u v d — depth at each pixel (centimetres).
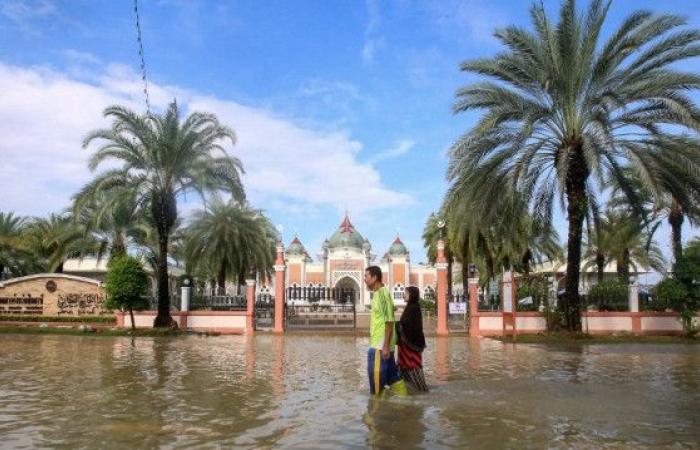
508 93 2105
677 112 1917
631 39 2009
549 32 2109
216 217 3953
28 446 612
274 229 4762
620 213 3266
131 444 620
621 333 2558
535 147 2077
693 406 827
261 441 630
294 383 1064
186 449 599
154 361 1477
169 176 2681
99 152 2602
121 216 3628
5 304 3167
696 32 1973
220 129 2689
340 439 636
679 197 2105
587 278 4481
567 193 2250
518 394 924
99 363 1426
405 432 666
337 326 2866
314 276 7200
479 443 619
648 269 3984
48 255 4488
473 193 2159
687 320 2445
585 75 2109
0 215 4503
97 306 3141
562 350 1862
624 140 2094
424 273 7294
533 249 3828
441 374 1208
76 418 750
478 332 2581
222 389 990
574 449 599
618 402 854
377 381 891
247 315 2755
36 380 1106
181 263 4684
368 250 7156
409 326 953
